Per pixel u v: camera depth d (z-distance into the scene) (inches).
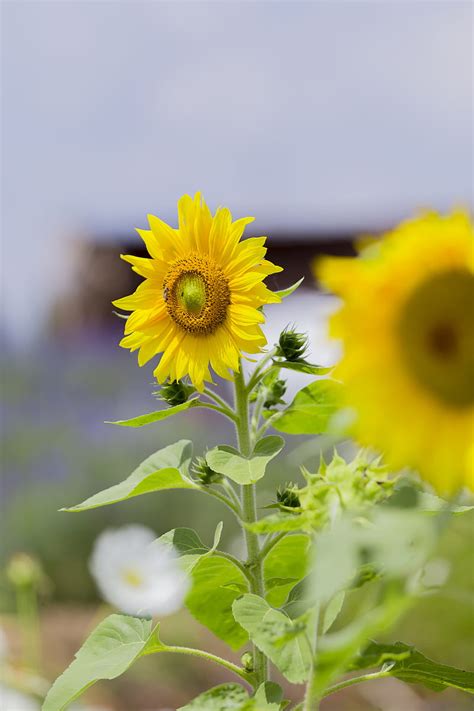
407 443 40.8
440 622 92.7
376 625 39.7
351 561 39.1
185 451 54.6
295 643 46.9
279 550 54.0
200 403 52.2
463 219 40.6
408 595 39.8
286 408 52.4
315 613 45.3
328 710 100.7
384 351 40.9
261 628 47.3
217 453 50.8
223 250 52.0
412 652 47.7
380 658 46.3
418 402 40.8
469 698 99.0
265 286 51.4
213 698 50.0
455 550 91.8
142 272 52.6
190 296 51.7
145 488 52.4
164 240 52.6
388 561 39.0
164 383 54.3
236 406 52.7
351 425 41.0
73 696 50.3
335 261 40.8
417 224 40.8
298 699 102.2
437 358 40.8
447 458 40.7
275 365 52.2
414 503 41.9
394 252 40.8
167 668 117.3
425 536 39.3
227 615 54.8
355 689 104.0
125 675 115.6
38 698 79.7
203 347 52.0
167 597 62.7
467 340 40.7
